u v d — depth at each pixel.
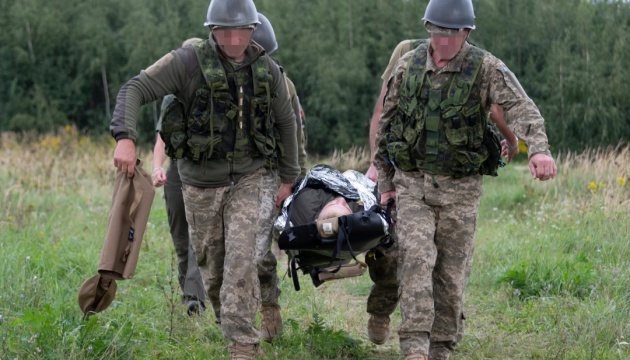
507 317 5.88
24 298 5.43
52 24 29.31
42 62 29.67
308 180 4.57
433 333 4.39
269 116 4.30
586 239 8.14
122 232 4.14
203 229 4.37
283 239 4.25
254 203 4.29
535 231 8.97
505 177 16.31
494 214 11.21
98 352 4.34
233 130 4.23
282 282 6.95
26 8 29.30
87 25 29.30
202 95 4.14
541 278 6.62
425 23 4.15
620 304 5.72
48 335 4.41
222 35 4.08
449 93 4.12
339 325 5.62
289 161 4.54
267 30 5.22
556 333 5.24
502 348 5.10
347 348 5.00
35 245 7.75
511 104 4.06
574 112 23.59
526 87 24.97
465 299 6.48
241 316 4.17
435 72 4.17
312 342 4.93
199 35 29.08
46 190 13.09
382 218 4.36
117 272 4.14
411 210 4.23
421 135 4.18
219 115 4.18
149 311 5.67
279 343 4.96
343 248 4.23
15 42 29.39
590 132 23.69
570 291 6.41
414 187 4.27
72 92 29.91
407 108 4.22
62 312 4.94
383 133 4.42
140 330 5.05
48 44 29.53
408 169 4.26
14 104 29.23
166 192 5.74
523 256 7.53
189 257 5.74
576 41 24.34
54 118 29.30
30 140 25.61
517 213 10.80
